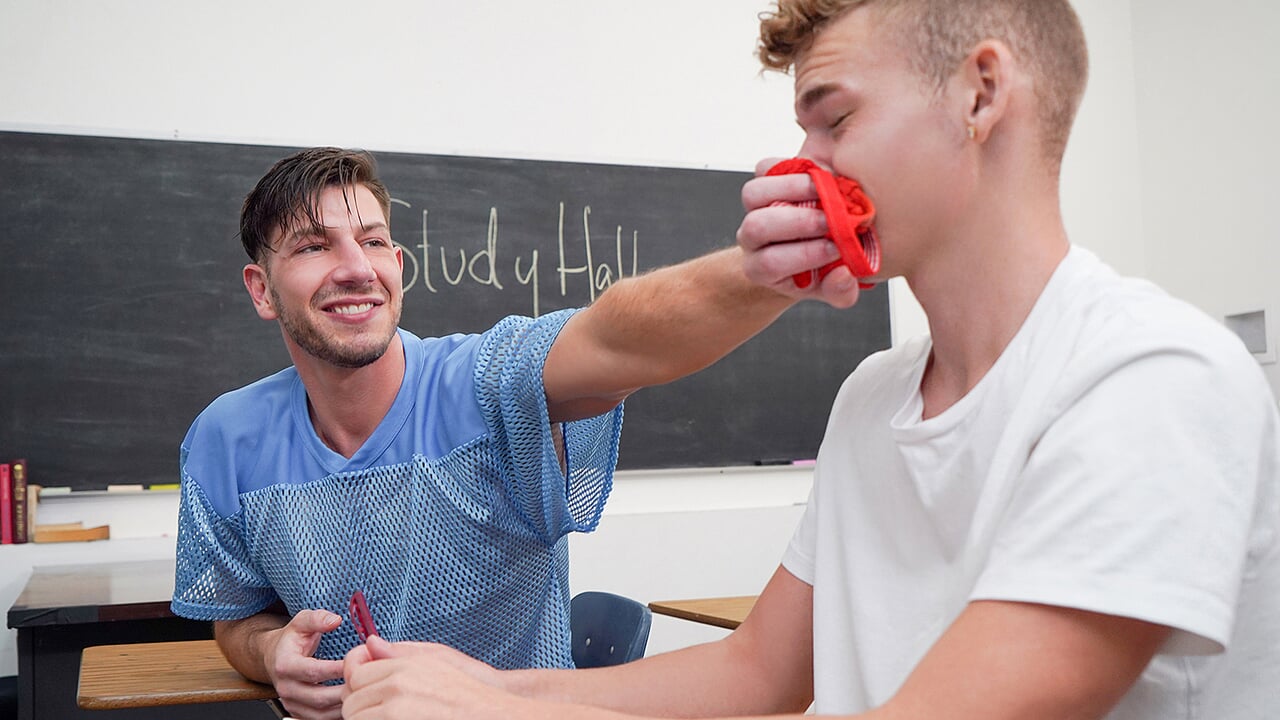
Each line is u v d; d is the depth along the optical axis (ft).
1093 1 14.33
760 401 12.81
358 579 4.69
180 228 10.88
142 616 6.82
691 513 12.29
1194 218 13.53
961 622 2.09
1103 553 1.95
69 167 10.59
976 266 2.41
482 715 2.35
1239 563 1.95
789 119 13.28
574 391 3.98
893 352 2.91
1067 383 2.15
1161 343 2.05
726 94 13.04
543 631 5.00
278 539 4.75
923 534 2.64
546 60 12.34
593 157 12.40
